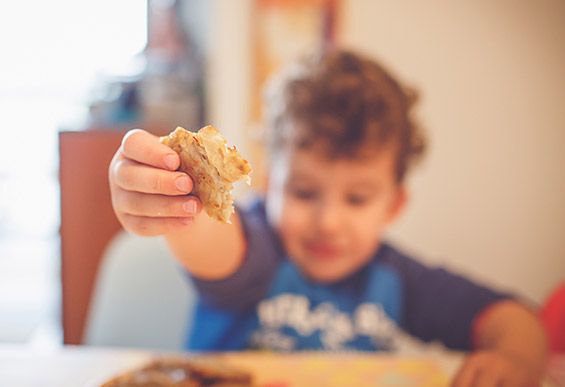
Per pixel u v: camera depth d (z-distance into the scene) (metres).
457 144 1.16
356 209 0.61
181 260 0.52
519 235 1.18
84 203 0.70
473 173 1.17
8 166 1.92
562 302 0.72
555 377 0.51
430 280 0.65
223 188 0.33
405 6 1.12
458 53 1.13
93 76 1.35
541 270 1.19
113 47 1.27
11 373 0.49
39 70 1.67
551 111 1.14
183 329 0.67
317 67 0.67
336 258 0.62
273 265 0.62
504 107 1.15
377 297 0.64
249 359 0.53
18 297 1.47
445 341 0.63
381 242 0.70
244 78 1.14
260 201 0.71
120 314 0.67
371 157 0.59
